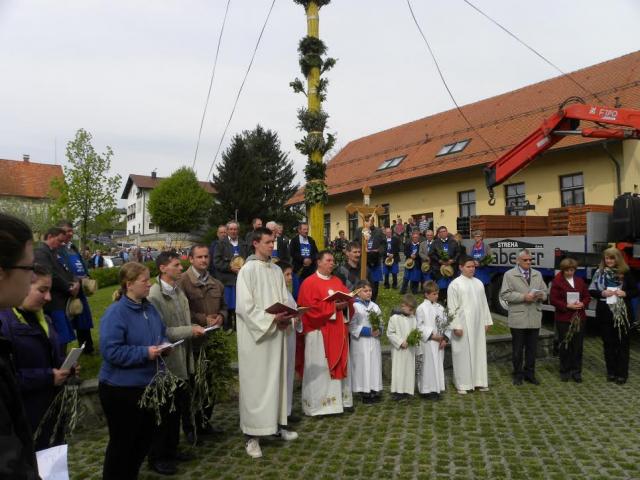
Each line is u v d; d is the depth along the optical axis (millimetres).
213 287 5562
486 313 7730
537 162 19812
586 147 17953
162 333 4336
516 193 20609
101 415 6047
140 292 4164
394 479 4523
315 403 6320
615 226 10141
